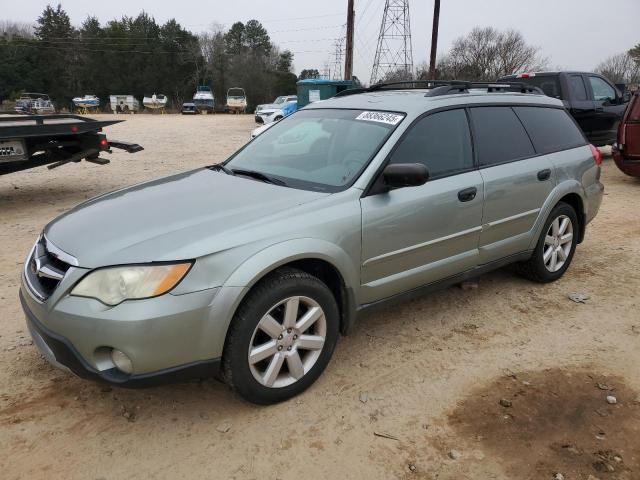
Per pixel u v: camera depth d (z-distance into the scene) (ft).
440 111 12.46
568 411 9.93
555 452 8.89
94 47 235.61
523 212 14.02
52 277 8.95
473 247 13.00
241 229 9.17
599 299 14.87
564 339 12.66
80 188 31.22
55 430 9.26
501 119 13.98
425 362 11.58
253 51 300.81
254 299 9.10
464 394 10.44
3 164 25.61
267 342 9.55
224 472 8.39
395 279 11.46
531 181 14.02
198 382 10.69
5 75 220.43
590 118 36.83
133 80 234.17
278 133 13.80
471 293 15.16
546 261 15.48
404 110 12.11
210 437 9.15
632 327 13.26
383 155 11.11
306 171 11.75
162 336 8.33
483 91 14.23
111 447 8.89
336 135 12.34
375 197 10.82
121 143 29.30
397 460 8.70
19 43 229.25
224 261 8.75
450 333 12.87
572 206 16.20
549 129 15.46
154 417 9.64
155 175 35.86
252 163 12.92
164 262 8.40
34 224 22.52
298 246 9.46
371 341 12.43
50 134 25.40
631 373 11.22
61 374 10.87
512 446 9.02
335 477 8.33
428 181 11.76
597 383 10.82
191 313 8.47
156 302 8.27
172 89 241.35
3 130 23.88
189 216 9.68
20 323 13.00
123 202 10.84
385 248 11.00
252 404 9.88
